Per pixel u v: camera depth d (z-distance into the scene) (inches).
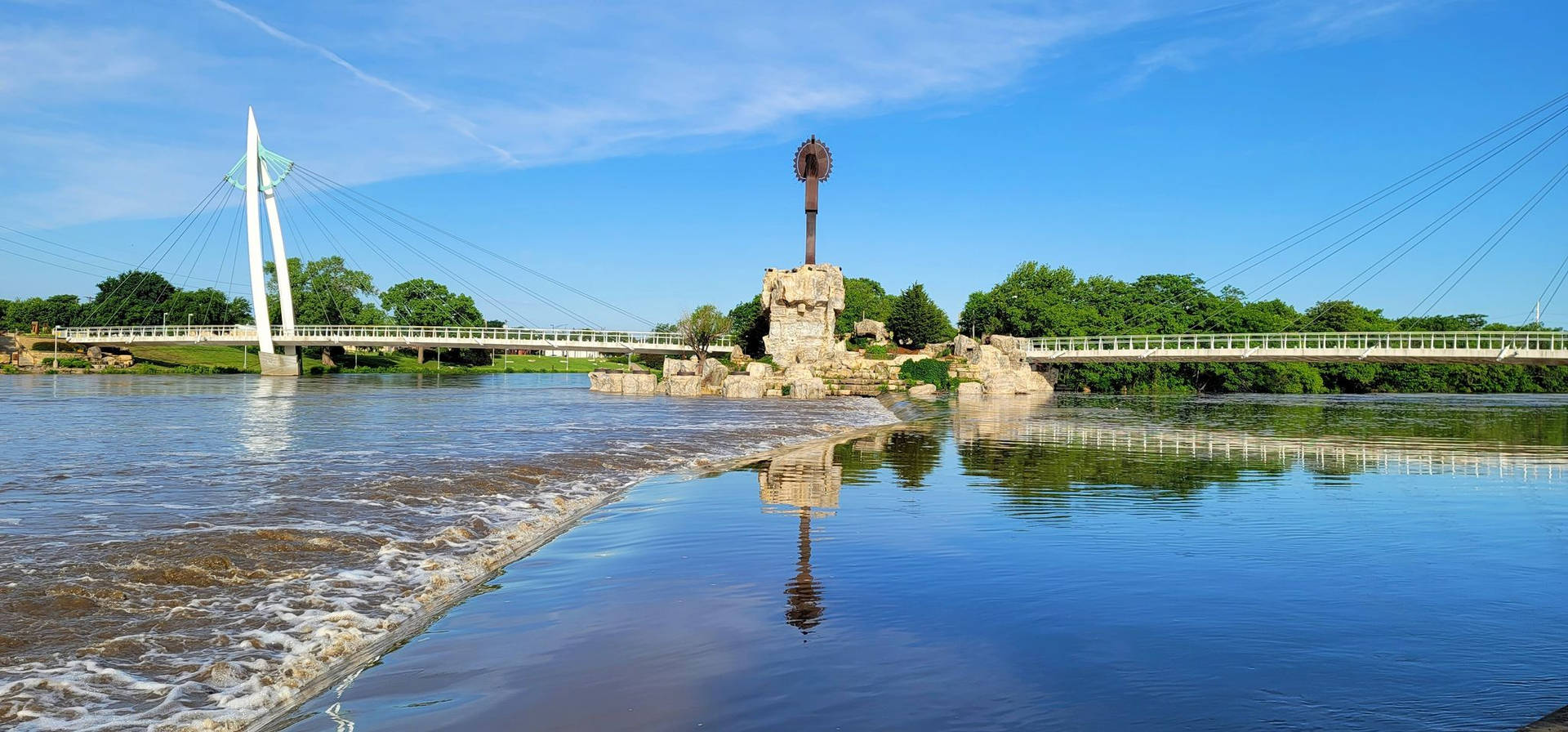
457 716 272.7
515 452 964.0
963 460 1028.5
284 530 511.2
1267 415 2074.3
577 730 260.7
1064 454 1096.2
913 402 2684.5
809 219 3472.0
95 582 395.2
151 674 300.2
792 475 884.6
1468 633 347.9
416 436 1164.5
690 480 843.4
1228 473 890.7
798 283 3346.5
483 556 491.8
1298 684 292.8
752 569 470.3
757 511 658.8
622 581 446.0
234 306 6830.7
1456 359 3201.3
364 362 6023.6
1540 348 3132.4
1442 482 818.8
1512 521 605.0
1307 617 371.9
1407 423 1756.9
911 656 325.7
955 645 338.6
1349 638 343.0
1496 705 273.1
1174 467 943.7
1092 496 734.5
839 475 882.8
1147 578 443.2
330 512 574.9
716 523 609.9
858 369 3297.2
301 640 340.2
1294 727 257.1
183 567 425.1
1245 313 4857.3
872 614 382.6
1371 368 4749.0
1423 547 514.9
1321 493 748.6
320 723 268.2
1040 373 4220.0
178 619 356.2
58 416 1628.9
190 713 271.9
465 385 3769.7
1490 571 455.5
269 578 421.4
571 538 558.6
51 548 450.9
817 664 318.0
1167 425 1673.2
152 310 6496.1
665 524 607.5
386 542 503.2
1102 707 275.3
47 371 4781.0
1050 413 2101.4
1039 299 4899.1
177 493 639.1
